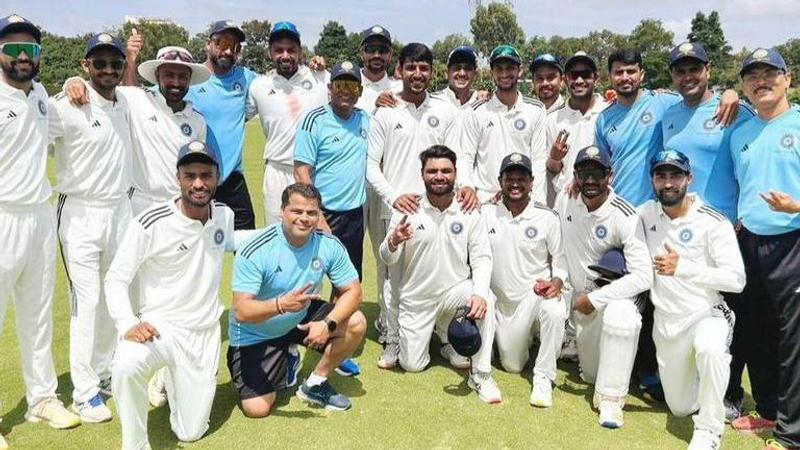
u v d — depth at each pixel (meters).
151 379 4.12
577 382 4.52
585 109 5.23
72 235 3.79
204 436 3.64
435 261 4.38
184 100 4.57
